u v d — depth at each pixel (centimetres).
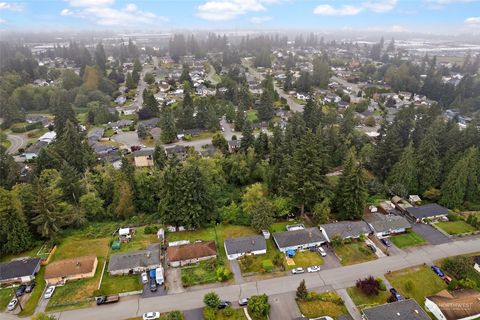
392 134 8475
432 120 10381
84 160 8881
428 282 5022
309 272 5172
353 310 4506
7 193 5466
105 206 7169
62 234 6153
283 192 7062
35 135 12288
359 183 6406
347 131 10775
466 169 7000
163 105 15062
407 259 5519
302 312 4450
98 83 17812
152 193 7225
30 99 15575
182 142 11594
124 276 5084
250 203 6475
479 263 5281
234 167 8362
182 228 6291
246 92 15938
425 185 7681
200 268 5228
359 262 5422
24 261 5144
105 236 6128
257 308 4269
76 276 4991
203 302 4594
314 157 6419
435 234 6219
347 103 16625
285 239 5712
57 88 16850
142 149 10469
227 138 11988
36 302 4588
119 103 16438
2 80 16475
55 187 6806
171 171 6450
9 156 8256
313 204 6744
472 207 7212
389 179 8019
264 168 8425
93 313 4434
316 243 5744
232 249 5469
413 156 7962
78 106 15975
